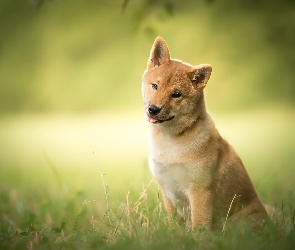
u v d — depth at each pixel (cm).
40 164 1662
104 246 641
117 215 784
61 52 3194
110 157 1745
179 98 735
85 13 3170
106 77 3000
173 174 748
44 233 715
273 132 2212
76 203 923
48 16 3256
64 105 3105
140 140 2139
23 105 3275
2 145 2133
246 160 1454
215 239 657
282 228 715
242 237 664
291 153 1639
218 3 2847
